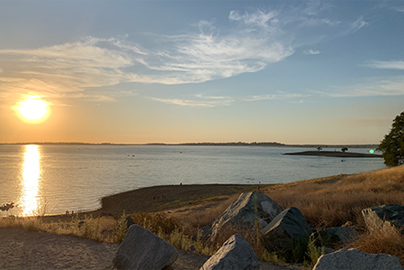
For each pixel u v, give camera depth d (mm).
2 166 151875
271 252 7848
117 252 5312
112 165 161875
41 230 8625
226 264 4359
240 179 96312
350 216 12039
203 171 126438
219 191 55531
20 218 9820
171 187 68250
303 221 8789
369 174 32844
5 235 7949
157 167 149000
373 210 9047
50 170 129125
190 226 13820
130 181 90625
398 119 58969
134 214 13102
